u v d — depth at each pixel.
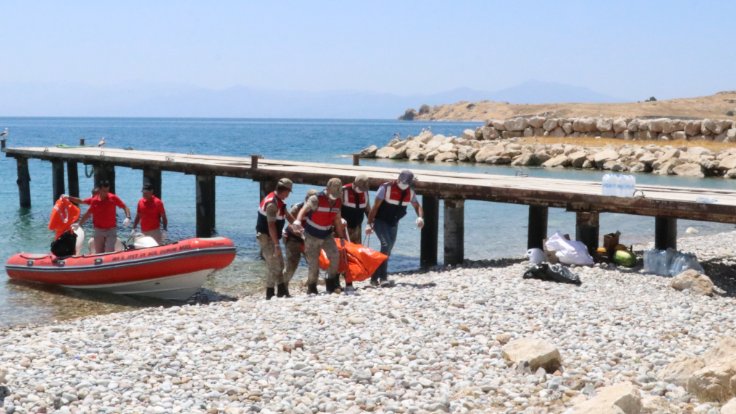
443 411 6.42
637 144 53.03
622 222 25.55
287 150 71.12
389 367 7.65
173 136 116.75
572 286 12.30
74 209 15.40
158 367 7.68
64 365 7.71
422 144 58.22
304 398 6.77
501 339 8.59
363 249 12.16
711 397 6.45
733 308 10.76
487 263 16.28
